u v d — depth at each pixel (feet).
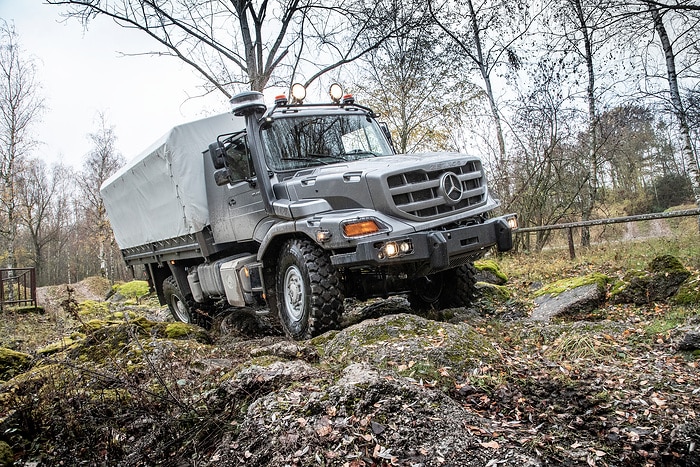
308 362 14.52
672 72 33.24
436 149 53.47
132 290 66.85
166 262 29.89
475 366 12.96
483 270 28.50
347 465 9.03
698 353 13.62
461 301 21.21
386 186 16.61
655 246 29.94
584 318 18.86
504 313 21.30
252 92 20.16
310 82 45.32
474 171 19.16
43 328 35.63
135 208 29.91
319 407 10.61
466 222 18.07
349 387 10.80
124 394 13.25
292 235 19.08
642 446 9.57
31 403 13.05
